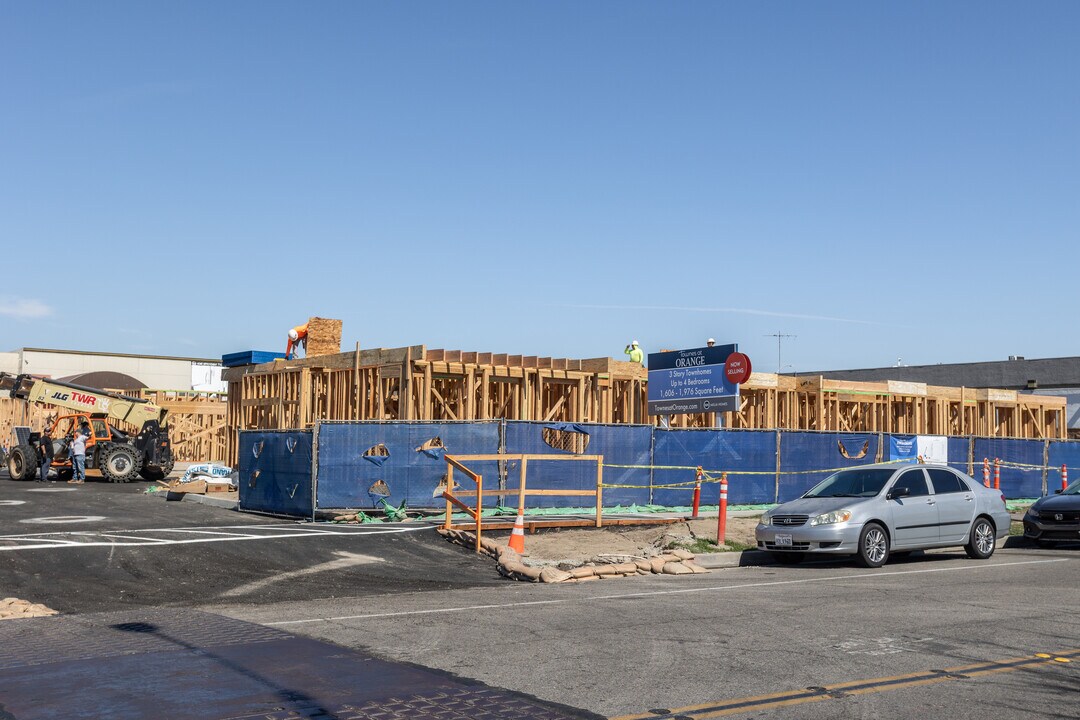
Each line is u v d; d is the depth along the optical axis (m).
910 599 11.47
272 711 6.28
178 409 41.03
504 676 7.38
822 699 6.86
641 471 21.67
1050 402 38.16
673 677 7.43
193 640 8.54
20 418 42.47
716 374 24.23
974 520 16.50
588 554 16.17
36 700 6.50
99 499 23.72
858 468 16.53
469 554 15.39
